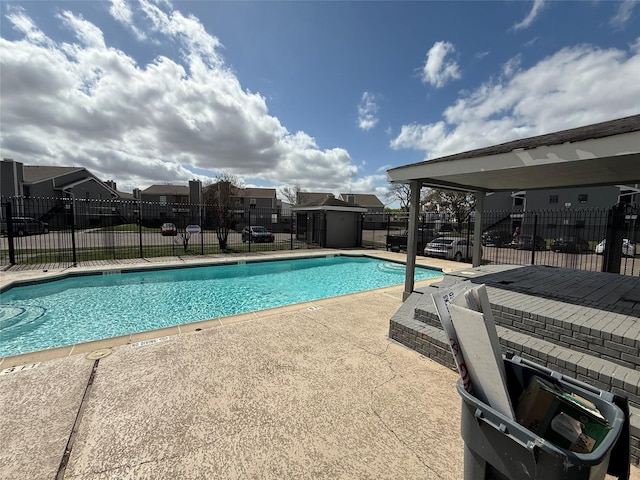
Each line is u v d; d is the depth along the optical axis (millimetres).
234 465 1805
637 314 3055
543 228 22125
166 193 39562
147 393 2543
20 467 1762
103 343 3576
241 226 31328
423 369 3037
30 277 7352
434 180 5621
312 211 18312
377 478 1725
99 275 8594
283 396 2525
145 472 1743
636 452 1898
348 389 2645
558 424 1179
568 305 3398
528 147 3340
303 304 5434
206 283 8977
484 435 1185
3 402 2393
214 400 2455
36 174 29141
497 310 3445
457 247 12555
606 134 2705
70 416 2230
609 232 5957
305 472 1762
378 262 12938
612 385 2256
